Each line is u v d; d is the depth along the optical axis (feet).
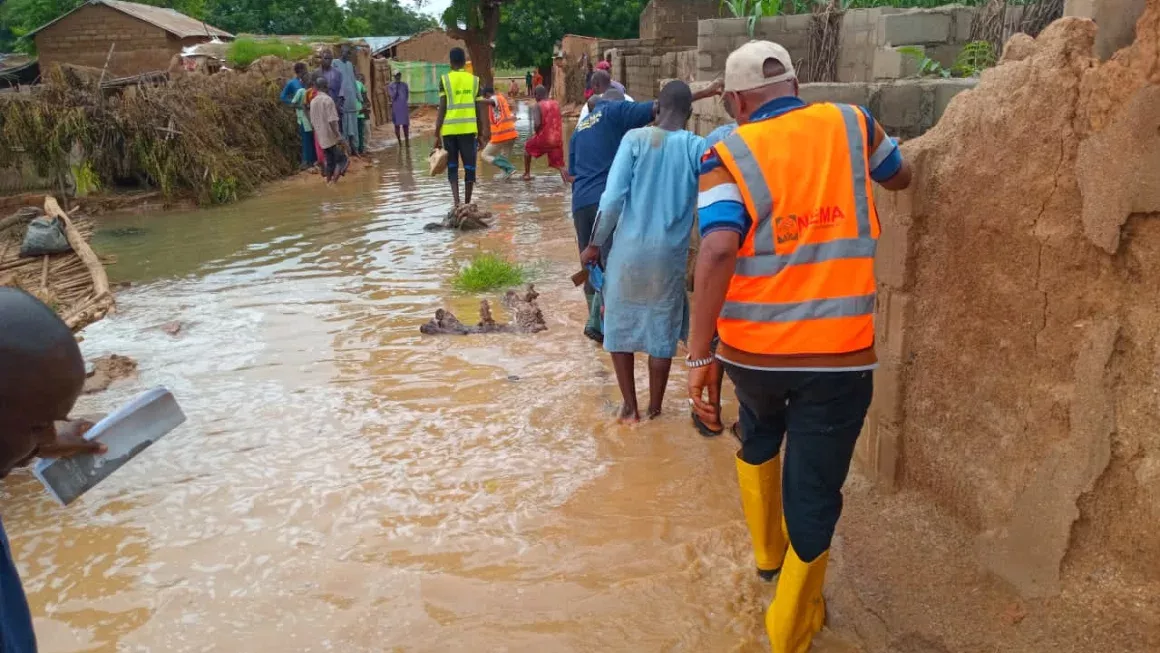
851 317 8.85
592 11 136.05
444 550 12.17
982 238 9.55
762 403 9.56
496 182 49.44
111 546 12.57
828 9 28.19
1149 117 7.52
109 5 86.17
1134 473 8.00
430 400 17.46
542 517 12.95
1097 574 8.39
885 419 11.37
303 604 11.06
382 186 50.11
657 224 14.90
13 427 4.28
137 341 21.84
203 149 45.57
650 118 19.29
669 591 11.05
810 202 8.75
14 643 4.46
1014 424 9.32
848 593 10.55
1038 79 8.75
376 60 101.09
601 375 18.57
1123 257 8.02
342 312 23.85
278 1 190.29
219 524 13.07
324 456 15.17
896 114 18.01
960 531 10.21
